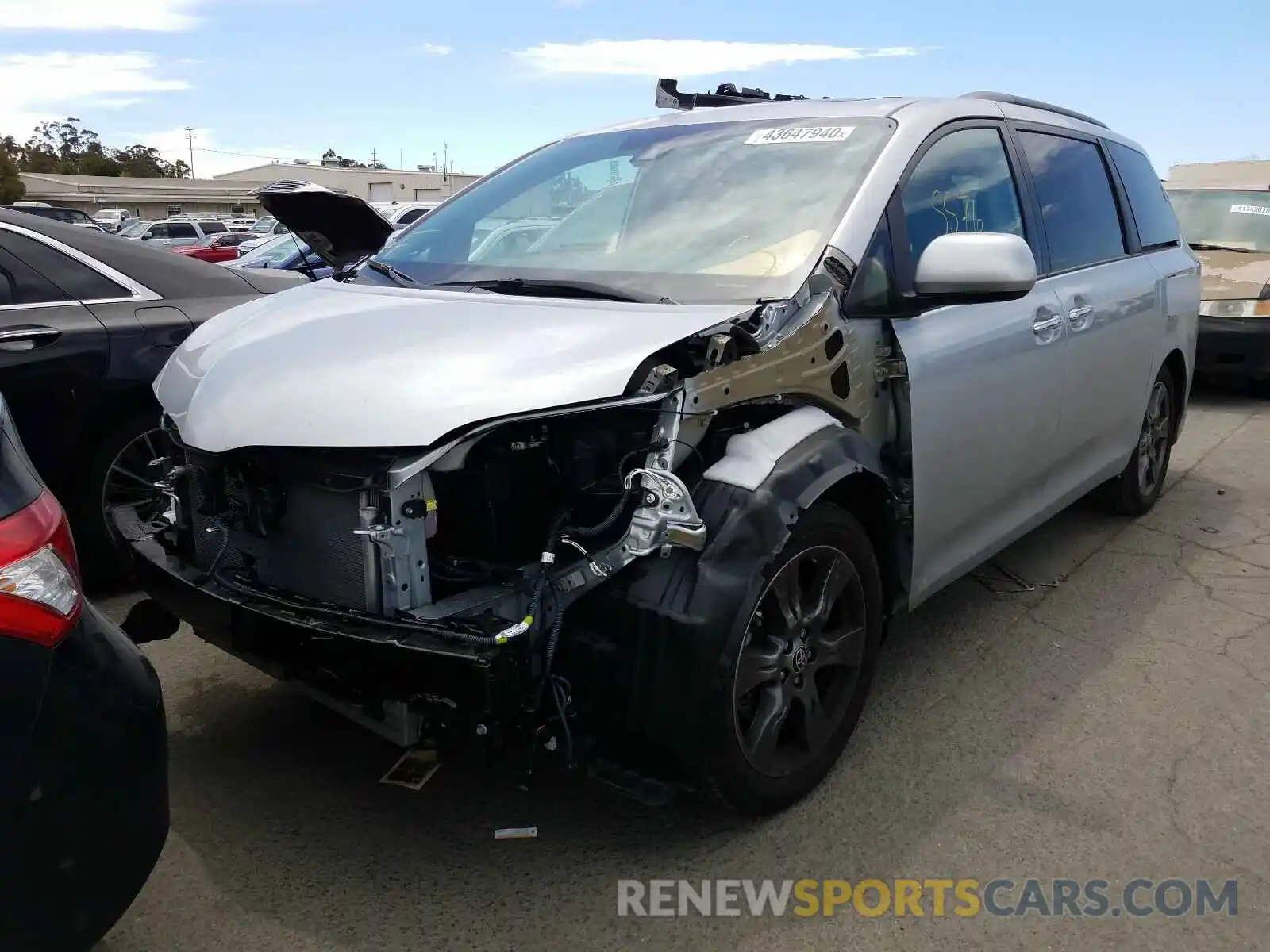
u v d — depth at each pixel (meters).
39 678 1.79
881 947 2.35
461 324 2.69
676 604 2.37
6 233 4.14
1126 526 5.29
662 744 2.41
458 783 2.99
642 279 3.01
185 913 2.45
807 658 2.80
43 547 1.88
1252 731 3.28
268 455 2.53
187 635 3.98
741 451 2.60
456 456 2.36
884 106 3.49
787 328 2.71
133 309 4.29
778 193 3.18
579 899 2.50
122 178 84.19
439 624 2.31
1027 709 3.41
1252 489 6.01
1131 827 2.78
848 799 2.91
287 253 11.38
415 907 2.47
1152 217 5.16
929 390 3.12
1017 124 4.01
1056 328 3.84
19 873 1.75
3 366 3.89
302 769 3.06
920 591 3.30
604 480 2.52
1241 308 8.26
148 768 1.96
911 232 3.17
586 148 3.88
